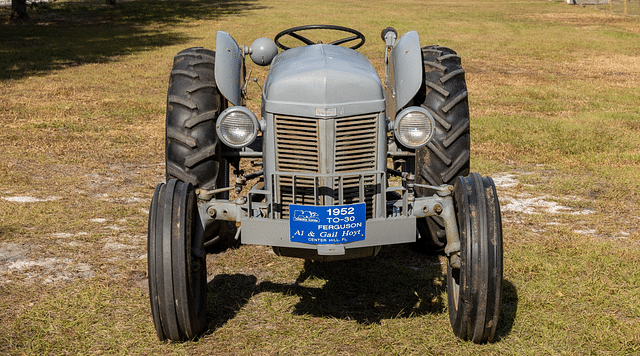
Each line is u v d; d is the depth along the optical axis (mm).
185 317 3602
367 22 27469
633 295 4445
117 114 10234
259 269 4887
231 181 6516
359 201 3750
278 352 3707
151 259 3525
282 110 3713
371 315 4172
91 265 4879
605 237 5582
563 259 5027
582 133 9359
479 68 16312
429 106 4695
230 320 4086
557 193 6797
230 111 3549
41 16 30188
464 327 3689
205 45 19891
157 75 14344
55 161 7641
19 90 12164
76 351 3699
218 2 39062
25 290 4438
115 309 4199
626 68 16391
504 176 7402
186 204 3615
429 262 5055
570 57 18438
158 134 9086
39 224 5648
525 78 14703
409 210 3750
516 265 4848
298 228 3564
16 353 3652
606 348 3766
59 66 15562
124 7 35125
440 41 21859
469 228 3529
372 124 3742
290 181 3797
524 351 3711
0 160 7570
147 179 7113
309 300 4367
